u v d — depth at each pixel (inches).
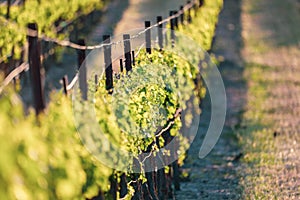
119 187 367.9
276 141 757.3
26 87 699.4
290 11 1780.3
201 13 908.0
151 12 1541.6
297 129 809.5
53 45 927.0
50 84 831.7
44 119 271.0
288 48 1349.7
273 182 612.7
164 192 505.7
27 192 218.2
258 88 1025.5
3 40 703.1
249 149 728.3
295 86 1040.2
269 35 1480.1
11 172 208.5
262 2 1859.0
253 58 1242.6
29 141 228.4
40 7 882.8
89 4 1235.2
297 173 639.1
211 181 619.8
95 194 296.7
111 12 1493.6
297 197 572.4
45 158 236.4
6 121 219.6
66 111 299.6
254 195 577.9
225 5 1759.4
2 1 845.8
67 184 246.7
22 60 743.7
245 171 648.4
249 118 861.8
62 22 1009.5
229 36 1427.2
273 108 912.3
